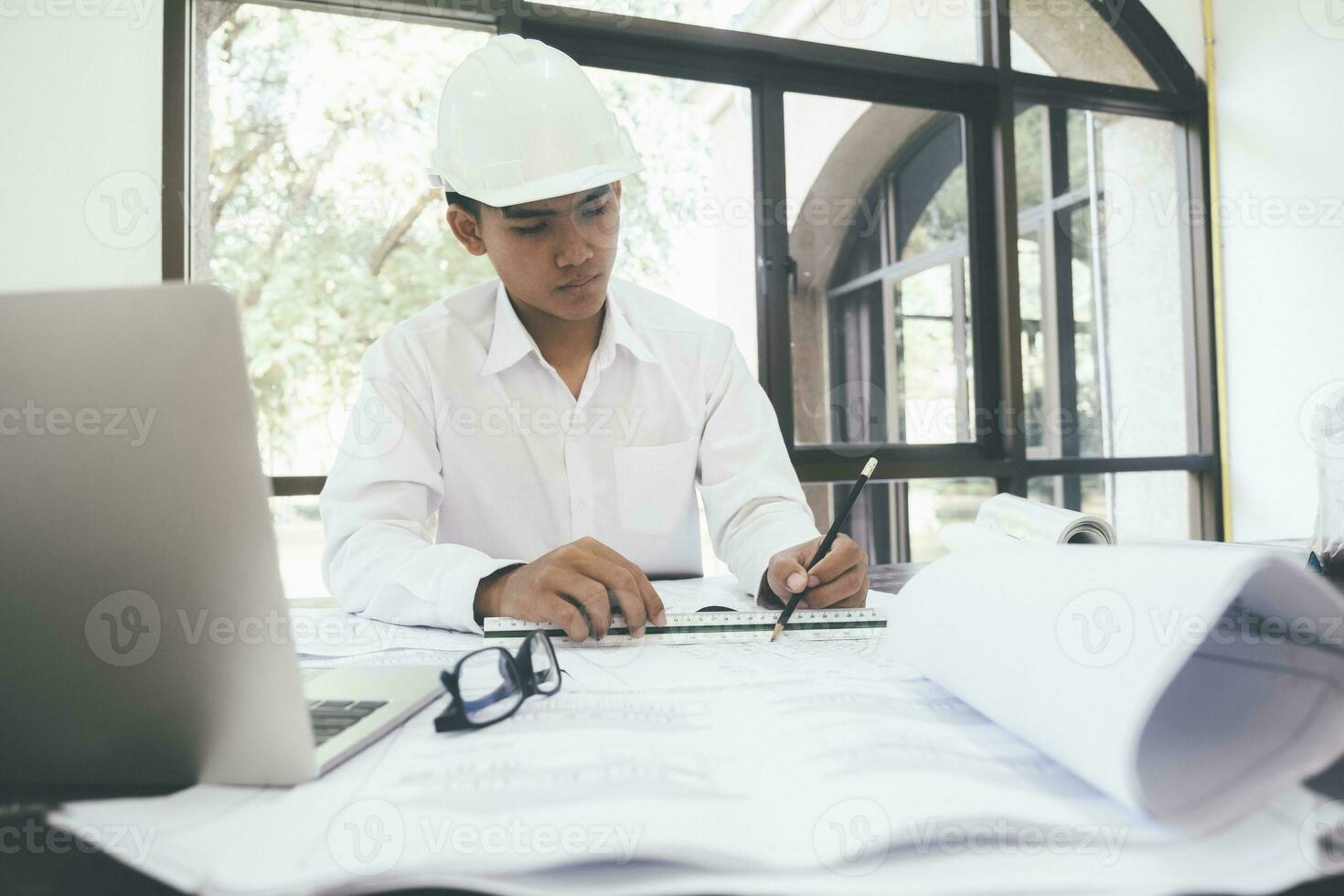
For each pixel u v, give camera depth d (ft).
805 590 2.21
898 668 1.73
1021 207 9.77
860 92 8.35
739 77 7.97
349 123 7.36
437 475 3.33
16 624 1.07
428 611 2.36
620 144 3.09
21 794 1.10
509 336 3.58
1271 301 8.82
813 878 0.85
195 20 6.63
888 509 9.68
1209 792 0.92
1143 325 9.95
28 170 6.03
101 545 1.04
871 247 8.88
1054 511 3.07
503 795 1.02
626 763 1.13
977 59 8.72
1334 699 0.96
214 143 6.98
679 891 0.83
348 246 7.64
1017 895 0.82
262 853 0.89
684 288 8.18
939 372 9.13
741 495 3.33
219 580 1.04
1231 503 9.29
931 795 1.00
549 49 3.14
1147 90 9.25
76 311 0.99
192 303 0.98
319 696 1.48
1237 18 9.06
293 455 7.61
